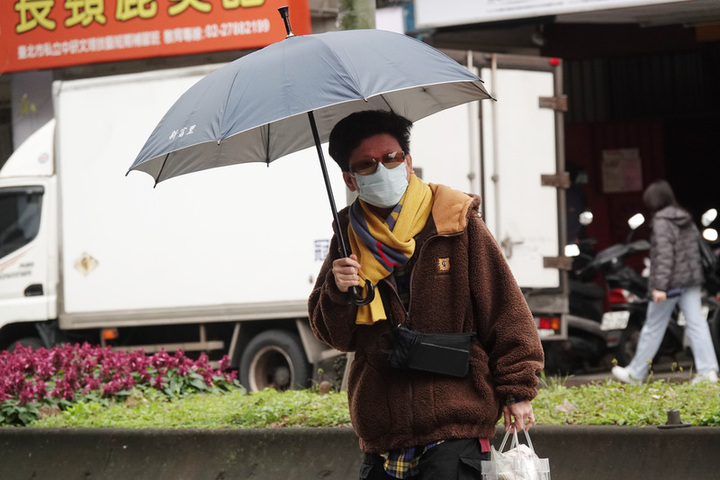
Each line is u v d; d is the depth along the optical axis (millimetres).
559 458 14516
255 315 25203
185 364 21844
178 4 29406
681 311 24172
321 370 22734
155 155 8875
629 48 38281
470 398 8672
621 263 27469
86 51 30422
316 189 24953
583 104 41594
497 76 25672
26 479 17891
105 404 20469
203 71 26000
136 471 17078
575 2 26672
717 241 30203
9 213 28047
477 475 8680
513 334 8648
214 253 25641
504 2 27156
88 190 26781
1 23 31125
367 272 8719
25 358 21484
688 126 41250
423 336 8656
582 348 26984
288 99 8469
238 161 10617
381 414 8758
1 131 34875
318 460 15719
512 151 25797
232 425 17266
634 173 40938
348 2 17516
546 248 26141
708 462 13586
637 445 14062
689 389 17297
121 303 26500
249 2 28641
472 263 8742
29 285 27609
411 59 8844
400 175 8766
